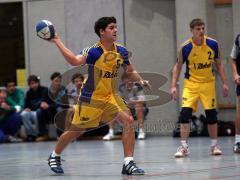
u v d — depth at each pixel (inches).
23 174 618.2
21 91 1278.3
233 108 1204.5
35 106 1242.6
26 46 1307.8
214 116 753.0
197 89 749.9
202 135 1137.4
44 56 1299.2
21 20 1316.4
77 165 687.1
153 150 865.5
